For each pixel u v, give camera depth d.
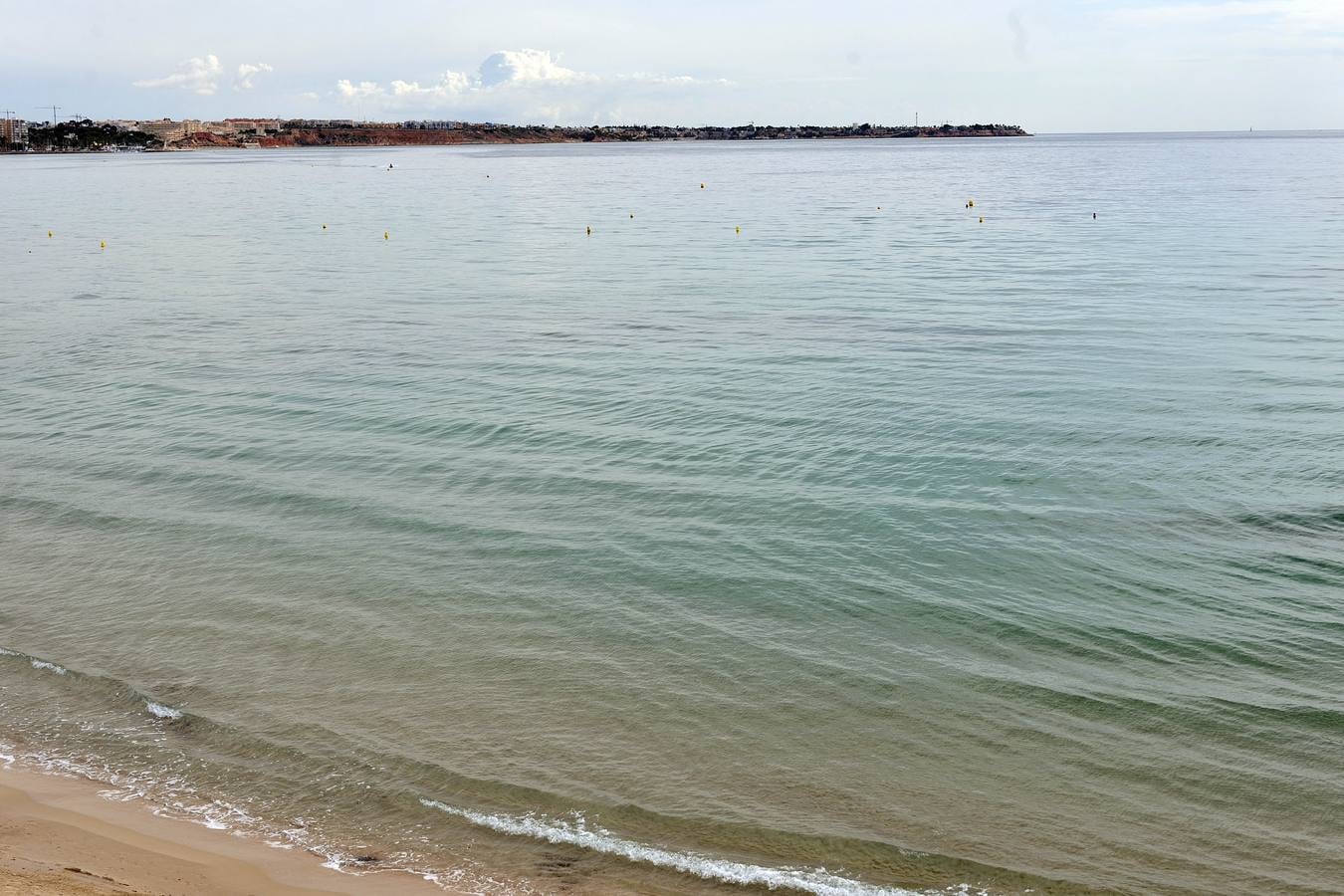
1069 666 17.53
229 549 22.52
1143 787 14.38
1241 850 13.19
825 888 12.55
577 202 120.94
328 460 28.05
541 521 23.78
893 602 19.77
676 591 20.31
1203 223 84.50
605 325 45.53
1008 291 52.38
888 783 14.51
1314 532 22.52
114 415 32.44
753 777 14.66
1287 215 89.75
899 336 41.78
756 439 29.20
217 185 164.12
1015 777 14.63
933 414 31.08
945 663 17.64
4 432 30.86
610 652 18.09
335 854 13.02
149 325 46.97
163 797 14.14
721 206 112.56
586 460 27.75
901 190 137.50
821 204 114.00
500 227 91.44
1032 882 12.64
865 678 17.19
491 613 19.52
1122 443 28.20
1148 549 21.86
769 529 23.17
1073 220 89.94
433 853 13.11
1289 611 19.25
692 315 47.62
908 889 12.55
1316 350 37.69
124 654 18.11
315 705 16.52
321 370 37.75
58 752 15.21
